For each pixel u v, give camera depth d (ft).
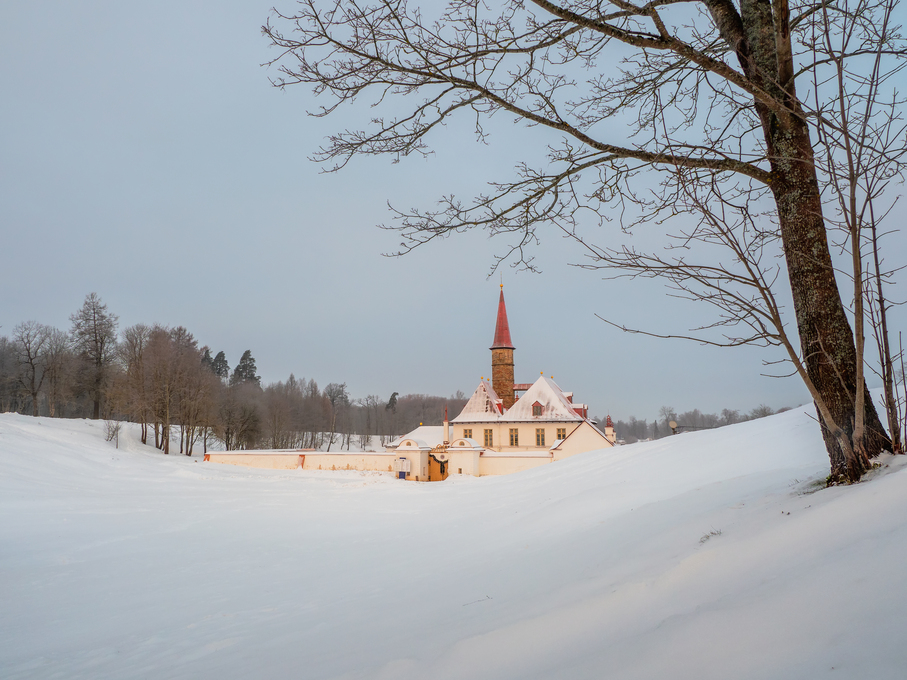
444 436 188.75
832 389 16.29
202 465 144.25
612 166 19.34
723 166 17.24
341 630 18.62
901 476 12.61
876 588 8.32
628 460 65.98
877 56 11.01
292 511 71.36
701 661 8.06
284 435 294.05
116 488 95.66
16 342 240.32
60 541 50.72
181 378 198.39
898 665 6.18
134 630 24.17
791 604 8.81
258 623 22.75
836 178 12.09
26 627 26.04
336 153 19.45
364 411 482.28
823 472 20.43
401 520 62.23
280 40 16.98
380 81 17.71
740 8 18.31
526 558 26.61
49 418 190.70
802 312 16.99
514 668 10.37
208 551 45.65
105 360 234.99
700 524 19.13
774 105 14.92
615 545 22.56
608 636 10.69
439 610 18.86
